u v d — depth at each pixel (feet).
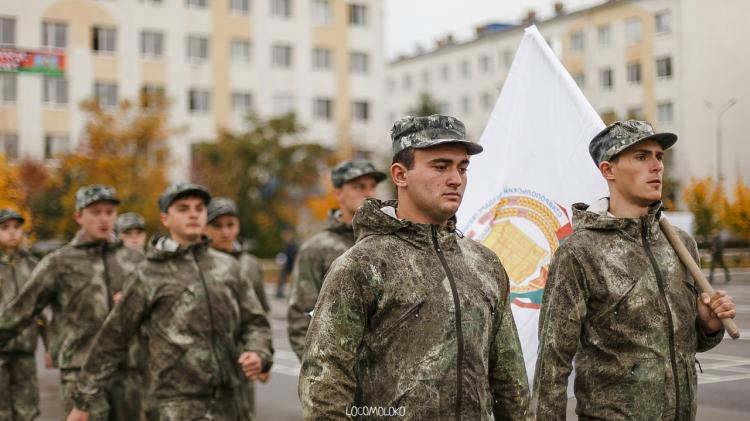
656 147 11.88
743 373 14.44
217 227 25.00
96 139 105.19
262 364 18.17
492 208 15.15
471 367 10.01
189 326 17.90
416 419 9.77
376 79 151.12
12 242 29.04
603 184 14.17
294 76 143.95
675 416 11.49
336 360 9.95
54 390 36.24
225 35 137.49
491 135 15.39
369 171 19.70
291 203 136.15
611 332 11.64
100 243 23.53
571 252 11.88
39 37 111.45
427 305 9.98
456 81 158.51
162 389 17.85
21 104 116.26
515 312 14.67
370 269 10.07
